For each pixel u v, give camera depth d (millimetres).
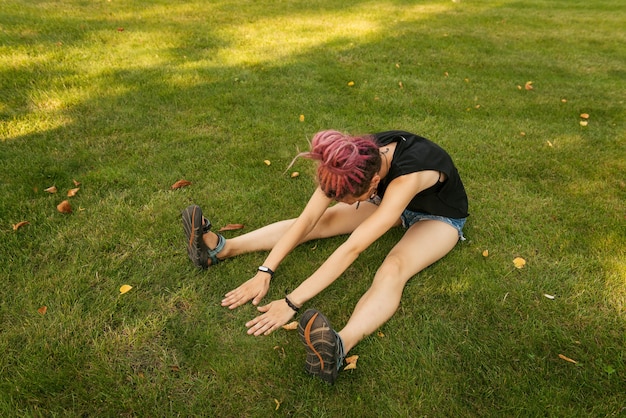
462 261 2783
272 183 3439
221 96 4684
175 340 2246
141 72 5082
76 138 3818
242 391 2043
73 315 2309
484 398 2047
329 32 7102
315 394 2035
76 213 2992
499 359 2219
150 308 2395
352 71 5562
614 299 2555
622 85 5660
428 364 2174
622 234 3041
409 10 9062
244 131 4102
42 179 3277
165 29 6660
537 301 2537
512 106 4922
